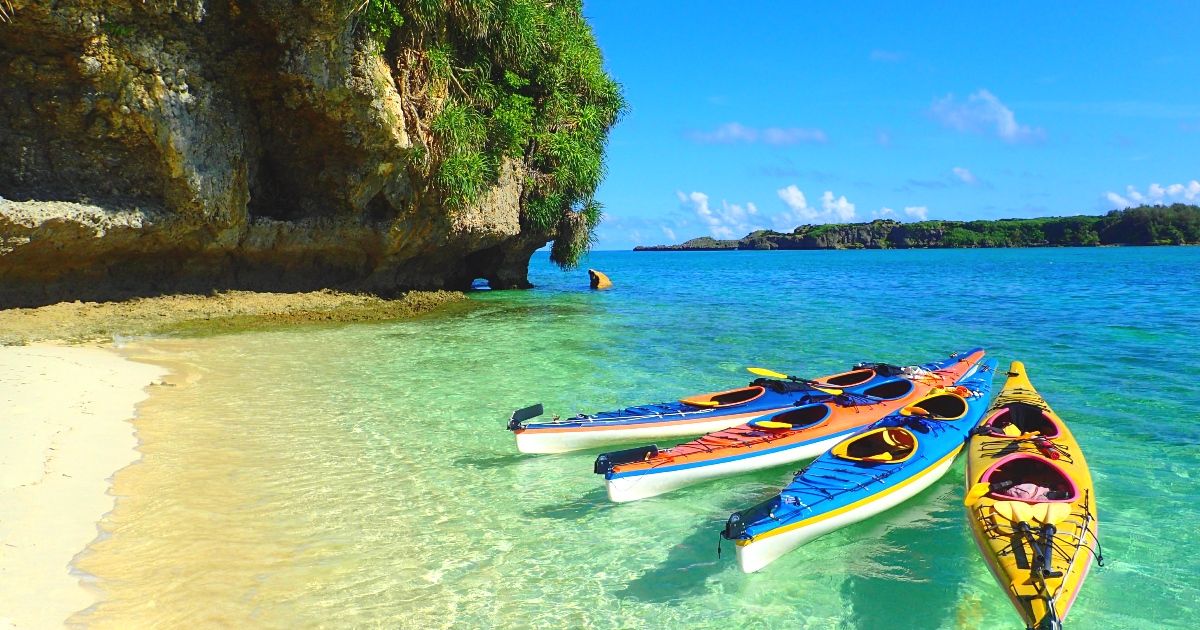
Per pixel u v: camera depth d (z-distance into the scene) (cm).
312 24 1588
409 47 1862
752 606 503
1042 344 1512
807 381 902
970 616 494
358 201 1967
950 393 816
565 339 1602
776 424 745
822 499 571
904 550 587
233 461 750
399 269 2398
